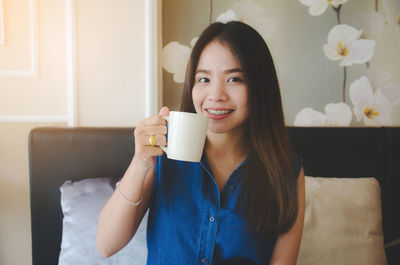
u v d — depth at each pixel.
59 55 1.40
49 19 1.38
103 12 1.38
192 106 0.81
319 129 1.45
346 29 1.50
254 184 0.78
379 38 1.51
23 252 1.46
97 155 1.30
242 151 0.83
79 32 1.37
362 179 1.32
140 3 1.39
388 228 1.46
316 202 1.19
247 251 0.74
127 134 1.31
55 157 1.28
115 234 0.68
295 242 0.79
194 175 0.78
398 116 1.55
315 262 1.10
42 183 1.27
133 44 1.40
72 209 1.09
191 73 0.79
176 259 0.73
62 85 1.41
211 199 0.75
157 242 0.76
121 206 0.67
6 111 1.41
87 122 1.40
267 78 0.77
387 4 1.49
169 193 0.78
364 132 1.45
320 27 1.50
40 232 1.27
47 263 1.26
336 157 1.44
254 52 0.75
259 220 0.75
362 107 1.54
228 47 0.73
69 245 1.04
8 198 1.44
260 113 0.77
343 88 1.53
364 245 1.13
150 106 1.39
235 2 1.48
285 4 1.49
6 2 1.37
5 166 1.43
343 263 1.10
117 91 1.41
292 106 1.54
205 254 0.73
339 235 1.13
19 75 1.38
